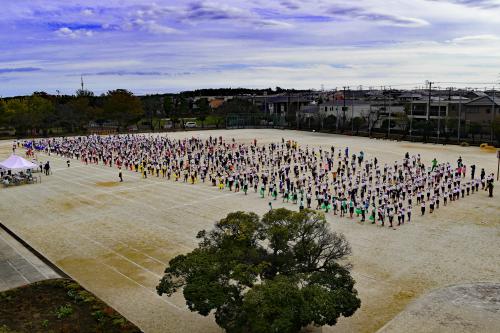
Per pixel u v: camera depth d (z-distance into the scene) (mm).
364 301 31453
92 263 39500
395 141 128125
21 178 76000
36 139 144250
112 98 182625
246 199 61875
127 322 27594
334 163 90875
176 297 32875
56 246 43938
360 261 38625
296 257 27391
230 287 24562
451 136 127188
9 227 50312
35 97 173125
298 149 110500
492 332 27219
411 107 139000
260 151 106312
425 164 87188
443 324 28219
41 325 27266
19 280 35594
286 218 27875
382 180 73188
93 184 74125
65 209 57938
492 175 69062
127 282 35531
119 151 107188
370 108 156500
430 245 42469
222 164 87812
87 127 185625
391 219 48719
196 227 49250
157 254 41406
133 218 53250
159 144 119938
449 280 34750
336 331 27578
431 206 53875
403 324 28312
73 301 30531
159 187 71125
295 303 22141
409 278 35188
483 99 128250
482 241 43406
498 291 32656
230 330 23453
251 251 26484
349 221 50656
